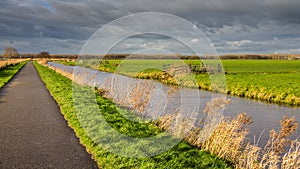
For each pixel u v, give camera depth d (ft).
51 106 51.01
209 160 25.73
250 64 306.35
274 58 594.65
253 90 90.17
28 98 60.44
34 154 26.43
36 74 137.08
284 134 26.48
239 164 26.02
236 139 28.96
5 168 23.24
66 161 24.75
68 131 34.35
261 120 53.62
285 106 70.90
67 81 90.63
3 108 48.96
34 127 36.11
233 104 72.74
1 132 33.76
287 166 25.02
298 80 126.41
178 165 23.79
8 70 161.89
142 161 24.25
